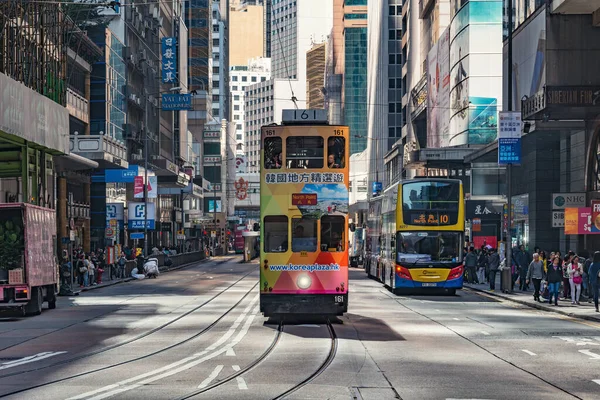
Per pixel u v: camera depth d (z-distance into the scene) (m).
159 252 73.94
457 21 78.38
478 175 62.59
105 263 57.72
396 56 131.75
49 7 44.81
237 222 160.12
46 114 40.78
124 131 78.94
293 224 24.44
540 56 45.94
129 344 19.48
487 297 38.03
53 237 32.34
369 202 57.34
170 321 25.61
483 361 16.42
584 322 25.27
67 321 26.41
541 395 12.50
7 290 28.20
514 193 58.00
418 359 16.67
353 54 172.75
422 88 98.25
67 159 47.03
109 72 72.38
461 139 76.38
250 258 101.31
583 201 41.03
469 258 50.00
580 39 39.31
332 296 24.33
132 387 13.16
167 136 106.81
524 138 48.53
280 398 12.12
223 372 14.81
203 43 161.00
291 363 16.02
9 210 28.39
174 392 12.66
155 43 97.50
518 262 41.44
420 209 38.03
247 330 22.64
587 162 42.72
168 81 97.31
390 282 40.59
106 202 71.56
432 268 37.78
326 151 24.45
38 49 43.81
